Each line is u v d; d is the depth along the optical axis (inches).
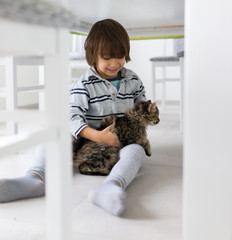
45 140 20.8
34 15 18.5
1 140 18.9
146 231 31.3
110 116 52.1
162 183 44.6
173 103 147.9
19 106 122.6
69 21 21.6
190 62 24.2
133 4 52.2
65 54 22.1
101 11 59.0
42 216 34.7
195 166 24.5
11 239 30.1
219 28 23.5
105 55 52.4
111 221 33.3
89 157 47.5
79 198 39.2
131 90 57.8
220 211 24.3
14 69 60.6
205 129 24.1
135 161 44.6
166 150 63.3
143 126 52.4
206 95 24.0
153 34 82.7
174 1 50.1
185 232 25.1
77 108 52.6
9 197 37.7
